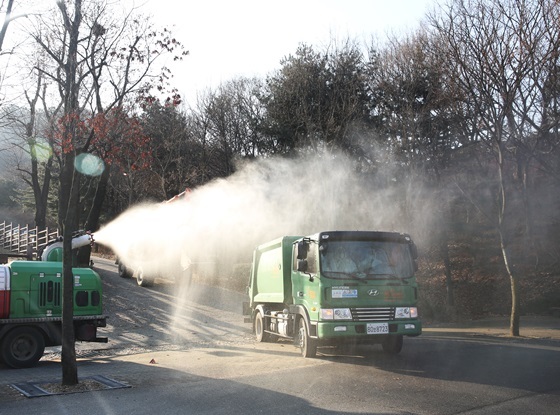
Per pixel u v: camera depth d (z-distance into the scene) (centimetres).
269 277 1538
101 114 1266
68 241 962
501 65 1498
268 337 1598
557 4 1453
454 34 1589
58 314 1292
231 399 834
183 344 1600
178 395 864
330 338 1131
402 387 898
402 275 1187
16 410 777
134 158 1407
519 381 929
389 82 2486
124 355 1427
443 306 2298
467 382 928
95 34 1277
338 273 1156
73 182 986
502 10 1491
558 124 1589
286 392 875
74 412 763
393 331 1146
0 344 1217
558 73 1484
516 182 2648
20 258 2842
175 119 3472
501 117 1570
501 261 2752
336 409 766
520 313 2298
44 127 2525
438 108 2155
